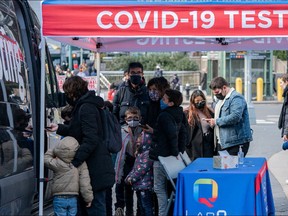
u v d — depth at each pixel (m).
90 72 29.44
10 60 7.53
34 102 8.36
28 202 7.74
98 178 7.80
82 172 7.74
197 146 10.49
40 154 7.84
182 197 7.87
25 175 7.64
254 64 40.75
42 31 7.91
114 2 7.88
